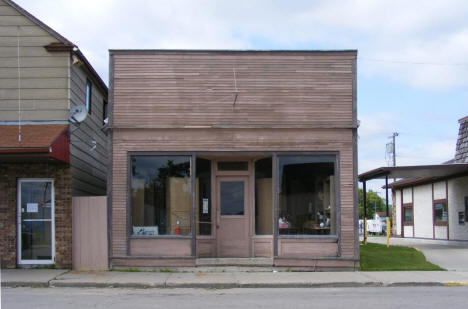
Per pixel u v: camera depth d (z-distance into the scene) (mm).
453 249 18281
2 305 8812
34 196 13102
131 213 12953
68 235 12867
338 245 12891
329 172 13148
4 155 11609
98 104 16703
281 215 13055
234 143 13070
